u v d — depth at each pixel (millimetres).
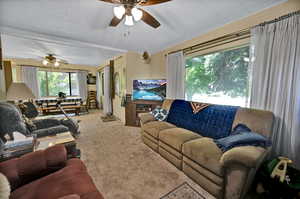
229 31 2297
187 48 2980
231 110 2053
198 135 2084
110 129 3820
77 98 6258
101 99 7141
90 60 5582
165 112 2963
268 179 1384
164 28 2523
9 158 1301
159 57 3854
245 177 1248
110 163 2107
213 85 2652
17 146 1392
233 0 1722
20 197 899
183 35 2830
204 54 2736
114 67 5199
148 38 3008
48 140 1707
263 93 1821
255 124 1707
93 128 3910
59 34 2793
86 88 6953
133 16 1593
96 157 2287
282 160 1420
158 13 2039
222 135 2004
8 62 4277
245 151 1256
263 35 1802
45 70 5930
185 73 3141
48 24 2355
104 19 2184
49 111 5523
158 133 2295
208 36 2627
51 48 3758
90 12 1987
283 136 1679
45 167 1148
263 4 1799
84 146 2711
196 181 1651
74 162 1293
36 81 5586
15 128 1600
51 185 990
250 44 1954
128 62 4168
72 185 987
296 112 1565
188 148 1715
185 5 1835
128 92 4254
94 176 1807
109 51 4055
